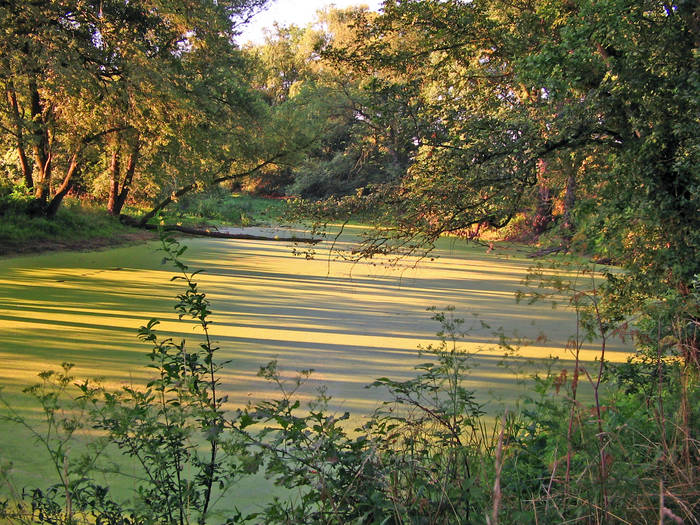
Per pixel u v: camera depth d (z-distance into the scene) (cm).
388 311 1084
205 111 1917
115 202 2245
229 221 2281
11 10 1459
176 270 1446
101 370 644
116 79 1680
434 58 644
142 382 595
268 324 936
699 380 288
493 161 464
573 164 476
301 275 1498
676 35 405
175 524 246
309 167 3594
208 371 280
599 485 201
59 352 717
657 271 398
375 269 1664
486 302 1206
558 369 361
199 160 2042
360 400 582
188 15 1800
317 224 502
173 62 1884
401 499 227
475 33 589
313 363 725
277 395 589
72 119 1725
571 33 404
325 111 3216
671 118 409
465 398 302
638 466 217
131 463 392
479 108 573
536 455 291
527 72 425
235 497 362
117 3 1756
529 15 565
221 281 1338
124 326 868
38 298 1046
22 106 1794
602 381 393
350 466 245
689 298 324
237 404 554
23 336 786
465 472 266
